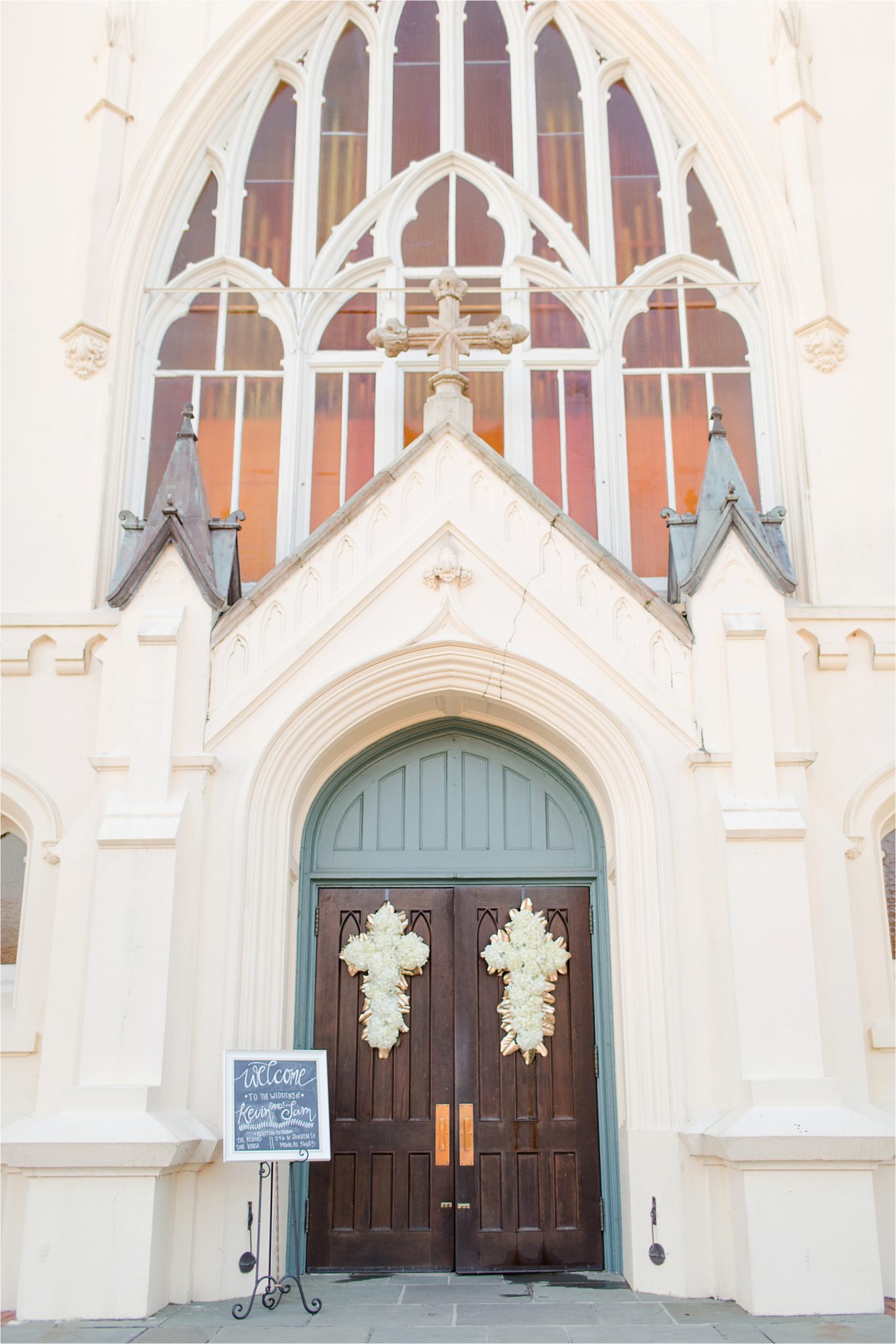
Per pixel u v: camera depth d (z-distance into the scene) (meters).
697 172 11.28
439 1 11.84
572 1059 8.29
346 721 8.38
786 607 9.02
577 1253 7.91
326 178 11.36
